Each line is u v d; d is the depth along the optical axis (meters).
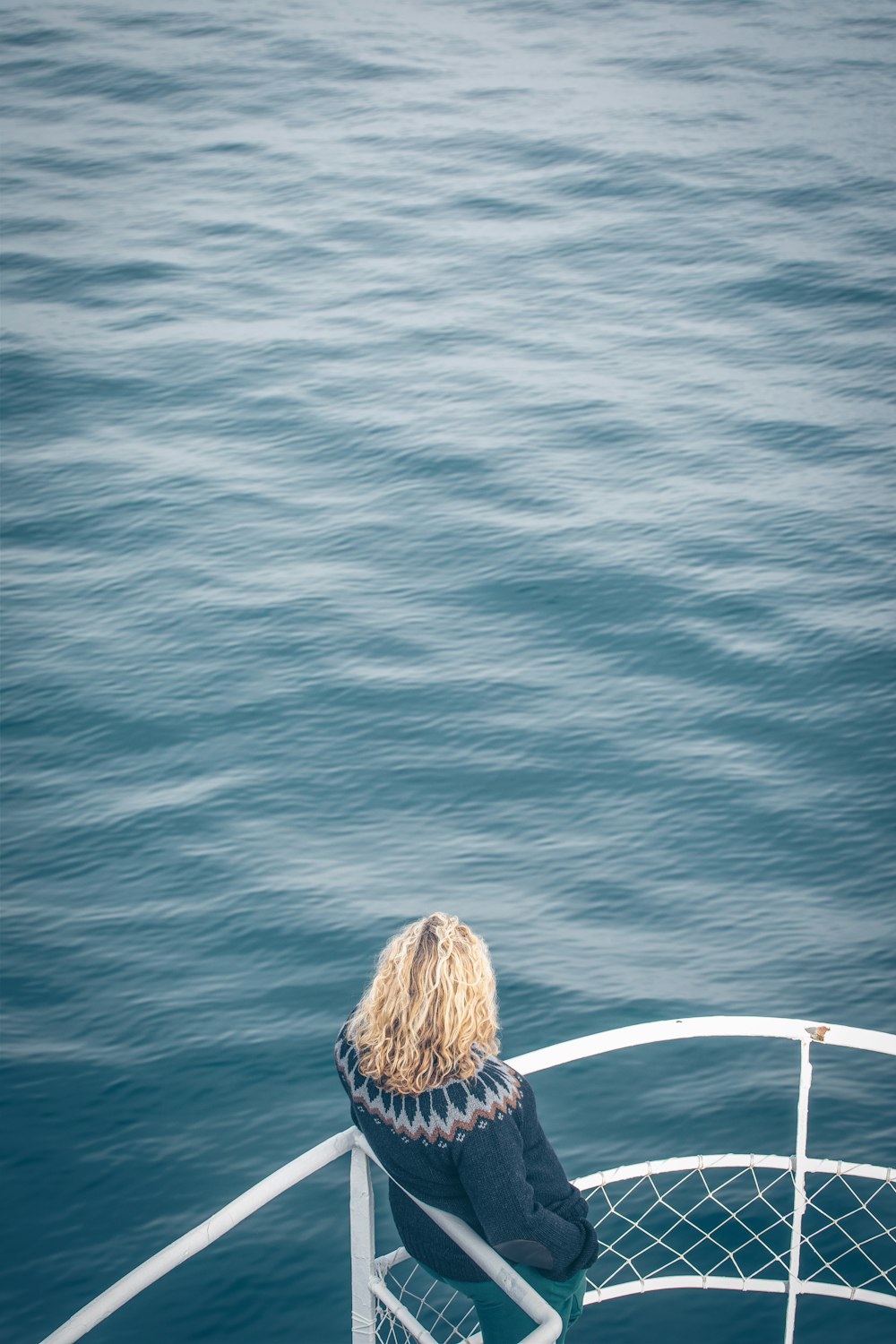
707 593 19.89
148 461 24.33
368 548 21.41
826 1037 3.17
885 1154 10.81
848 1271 9.41
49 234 35.84
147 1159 11.09
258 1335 9.30
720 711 17.45
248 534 21.94
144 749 17.09
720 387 26.61
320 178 39.66
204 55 51.19
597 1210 10.12
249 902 14.36
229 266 33.72
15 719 17.67
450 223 36.16
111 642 19.25
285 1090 11.82
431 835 15.44
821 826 15.39
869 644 18.61
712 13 56.25
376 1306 2.96
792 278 31.80
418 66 50.12
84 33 53.38
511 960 13.44
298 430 25.39
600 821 15.59
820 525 21.55
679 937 13.78
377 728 17.30
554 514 22.11
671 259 33.34
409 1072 2.55
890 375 26.92
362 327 29.95
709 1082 11.79
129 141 43.03
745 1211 10.02
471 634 19.19
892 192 37.16
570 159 40.59
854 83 46.97
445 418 25.56
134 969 13.47
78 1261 10.08
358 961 13.44
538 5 57.91
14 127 44.06
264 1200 2.75
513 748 16.86
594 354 28.27
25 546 21.78
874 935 13.74
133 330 30.09
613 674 18.27
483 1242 2.60
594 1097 11.65
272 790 16.25
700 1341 8.79
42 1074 12.08
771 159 40.00
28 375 27.86
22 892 14.66
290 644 19.06
